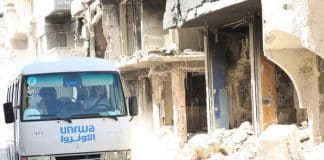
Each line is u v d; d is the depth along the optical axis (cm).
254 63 1719
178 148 2227
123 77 2989
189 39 2345
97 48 3428
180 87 2339
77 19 3891
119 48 2995
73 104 1359
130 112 1385
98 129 1348
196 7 1719
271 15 1291
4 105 1371
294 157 1100
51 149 1324
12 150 1560
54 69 1382
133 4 2933
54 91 1365
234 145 1733
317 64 1380
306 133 1449
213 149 1759
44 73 1373
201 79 2627
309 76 1391
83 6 3431
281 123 1711
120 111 1373
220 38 2012
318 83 1386
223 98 2022
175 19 1888
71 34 4397
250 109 2030
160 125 2567
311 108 1395
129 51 2972
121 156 1355
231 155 1688
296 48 1368
